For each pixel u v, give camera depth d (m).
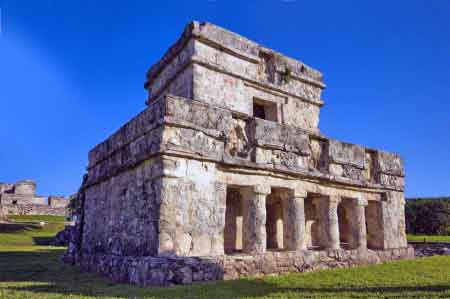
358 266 11.95
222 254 9.41
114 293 7.21
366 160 14.76
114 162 12.12
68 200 47.84
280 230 14.19
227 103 13.62
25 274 11.14
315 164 12.80
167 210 8.72
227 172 10.15
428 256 15.39
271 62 15.56
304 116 16.27
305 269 10.68
